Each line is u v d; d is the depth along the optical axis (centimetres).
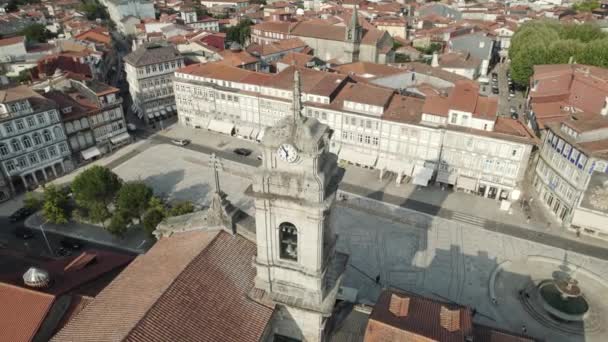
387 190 10356
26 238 8750
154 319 3262
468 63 17188
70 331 3572
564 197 9000
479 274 7738
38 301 4125
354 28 17588
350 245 8450
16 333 3941
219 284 3838
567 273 7750
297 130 3406
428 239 8638
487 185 10025
